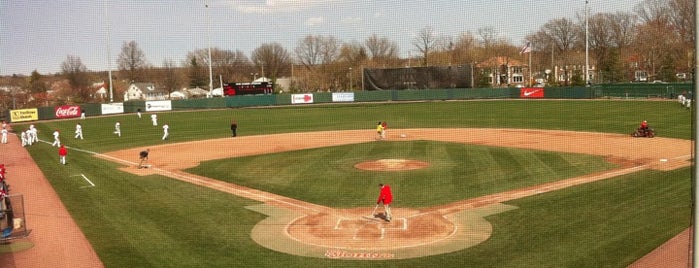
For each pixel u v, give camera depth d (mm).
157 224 19438
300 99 89312
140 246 17078
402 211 20578
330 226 18812
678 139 37531
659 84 72500
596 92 77438
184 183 26688
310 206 21641
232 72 138625
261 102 87812
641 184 23750
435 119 58344
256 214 20531
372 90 89000
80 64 117500
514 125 50500
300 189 24750
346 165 30844
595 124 48500
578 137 40656
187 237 17859
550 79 100375
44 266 15555
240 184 26172
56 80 124562
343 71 113375
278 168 30422
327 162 32062
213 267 15188
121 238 17906
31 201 23250
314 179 26953
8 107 91375
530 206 20672
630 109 60250
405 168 29406
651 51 90312
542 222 18547
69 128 58438
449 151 35344
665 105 62719
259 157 34781
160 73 158125
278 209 21234
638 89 74562
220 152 37625
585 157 31281
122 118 70625
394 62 113438
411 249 16312
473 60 100812
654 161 29203
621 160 29938
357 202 22109
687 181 23906
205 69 140375
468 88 85250
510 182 25047
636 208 19875
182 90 167750
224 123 60781
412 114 65125
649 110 58250
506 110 65500
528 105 71312
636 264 14586
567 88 79375
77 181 27656
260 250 16484
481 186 24406
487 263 15039
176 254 16266
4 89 98062
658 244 16016
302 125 56500
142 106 79750
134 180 27719
